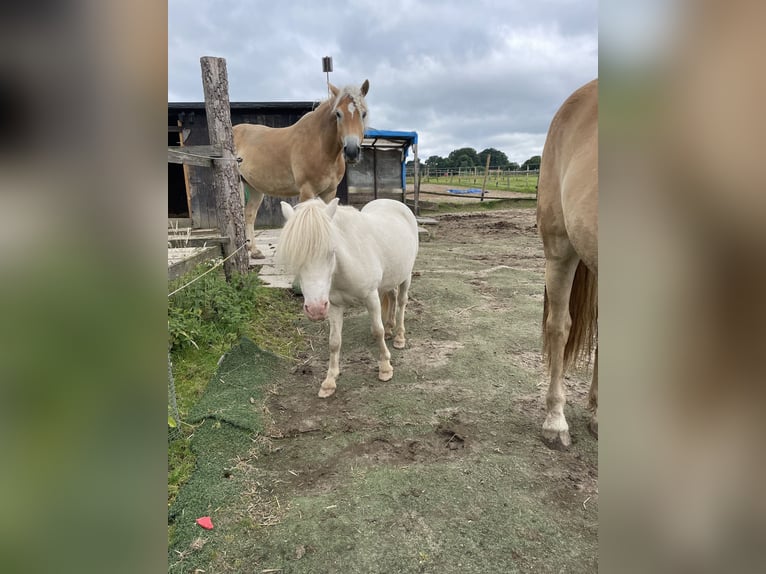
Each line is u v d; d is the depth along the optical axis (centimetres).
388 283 291
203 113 877
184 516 167
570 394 265
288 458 205
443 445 214
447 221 1230
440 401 256
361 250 251
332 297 256
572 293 216
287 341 346
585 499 178
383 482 186
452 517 167
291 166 515
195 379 268
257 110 918
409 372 295
